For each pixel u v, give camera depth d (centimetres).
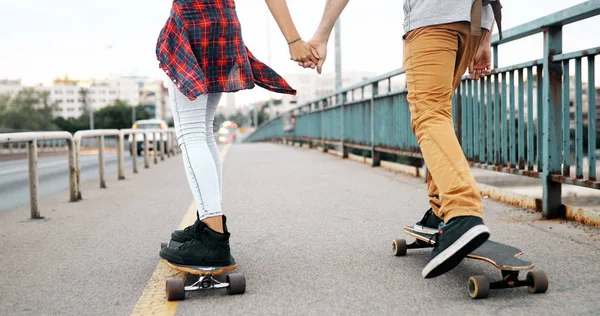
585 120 848
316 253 321
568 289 241
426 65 256
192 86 249
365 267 288
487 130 503
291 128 2048
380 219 419
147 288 267
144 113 13950
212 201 262
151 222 446
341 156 1116
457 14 248
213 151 304
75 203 580
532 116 427
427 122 254
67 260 327
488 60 309
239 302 239
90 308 240
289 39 272
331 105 1239
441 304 227
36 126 11850
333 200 519
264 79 289
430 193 297
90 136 653
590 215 368
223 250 257
